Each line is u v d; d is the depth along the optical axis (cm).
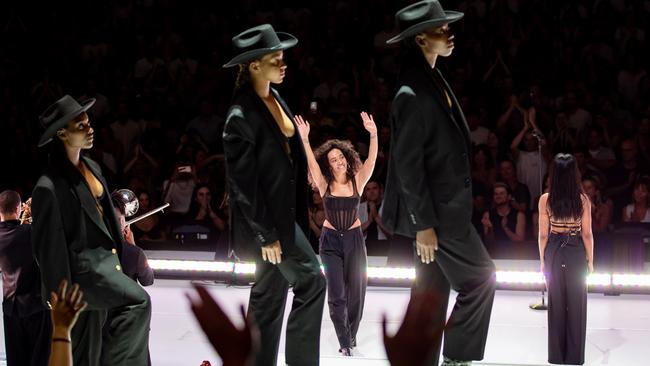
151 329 1105
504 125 1636
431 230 702
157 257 1447
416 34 703
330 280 999
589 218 956
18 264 848
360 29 1903
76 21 2075
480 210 1462
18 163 1828
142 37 1970
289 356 748
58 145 744
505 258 1393
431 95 695
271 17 1969
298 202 748
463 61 1823
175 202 1577
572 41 1830
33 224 725
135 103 1830
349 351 991
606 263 1274
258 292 760
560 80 1789
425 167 705
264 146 718
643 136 1586
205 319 258
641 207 1430
